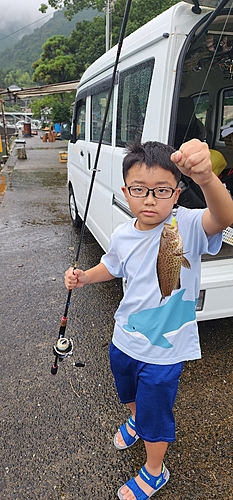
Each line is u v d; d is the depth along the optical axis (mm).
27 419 2051
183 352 1438
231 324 2922
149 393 1427
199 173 983
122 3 17000
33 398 2203
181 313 1394
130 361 1497
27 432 1967
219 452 1842
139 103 2369
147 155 1212
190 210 1314
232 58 2918
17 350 2648
